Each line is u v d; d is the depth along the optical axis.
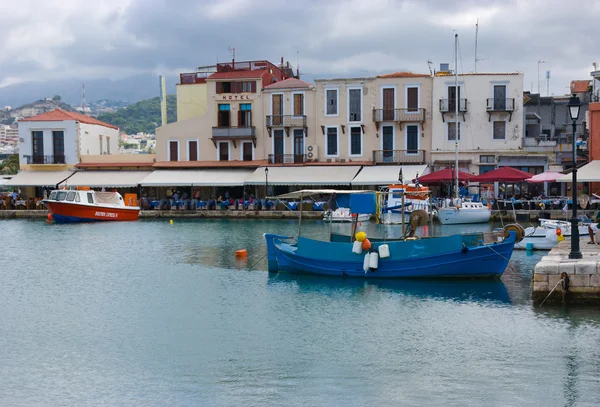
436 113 63.78
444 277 27.14
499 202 55.69
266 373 16.66
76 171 71.50
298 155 67.25
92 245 42.81
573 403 14.24
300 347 18.77
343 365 17.09
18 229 54.28
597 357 17.03
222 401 14.93
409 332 20.00
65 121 71.94
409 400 14.64
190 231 50.84
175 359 17.97
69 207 59.41
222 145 69.88
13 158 116.44
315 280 28.41
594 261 22.25
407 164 64.12
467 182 59.31
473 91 62.62
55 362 17.95
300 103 67.44
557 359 16.97
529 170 61.84
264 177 63.44
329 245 28.69
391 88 64.81
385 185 61.91
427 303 23.66
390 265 27.61
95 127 76.31
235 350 18.64
